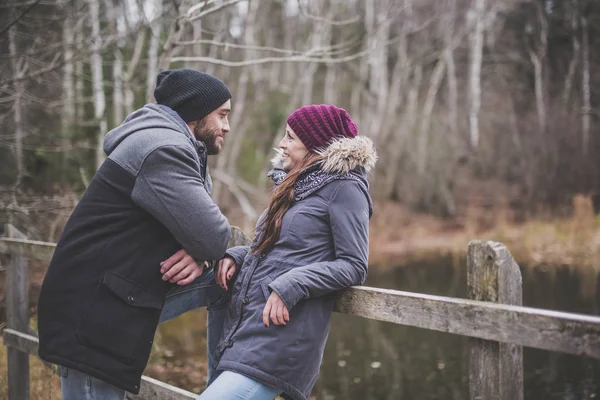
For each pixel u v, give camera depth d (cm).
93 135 967
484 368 165
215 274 215
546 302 892
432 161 2075
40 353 194
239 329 196
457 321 166
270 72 2197
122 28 943
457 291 1016
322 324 197
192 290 226
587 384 579
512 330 154
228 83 1714
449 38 2203
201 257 199
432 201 2016
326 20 475
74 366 189
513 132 2167
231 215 1681
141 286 195
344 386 587
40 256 313
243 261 215
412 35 2208
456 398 550
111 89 1098
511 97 2345
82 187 779
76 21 645
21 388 340
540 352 687
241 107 1777
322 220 197
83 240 193
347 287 195
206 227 194
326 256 197
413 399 551
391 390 574
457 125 2297
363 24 1969
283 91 2136
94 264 192
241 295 200
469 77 2419
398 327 808
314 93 2395
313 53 478
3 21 510
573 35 2286
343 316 877
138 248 195
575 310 835
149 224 197
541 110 2158
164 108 208
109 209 195
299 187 203
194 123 215
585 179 1936
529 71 2427
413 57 2181
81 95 1086
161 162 191
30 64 591
